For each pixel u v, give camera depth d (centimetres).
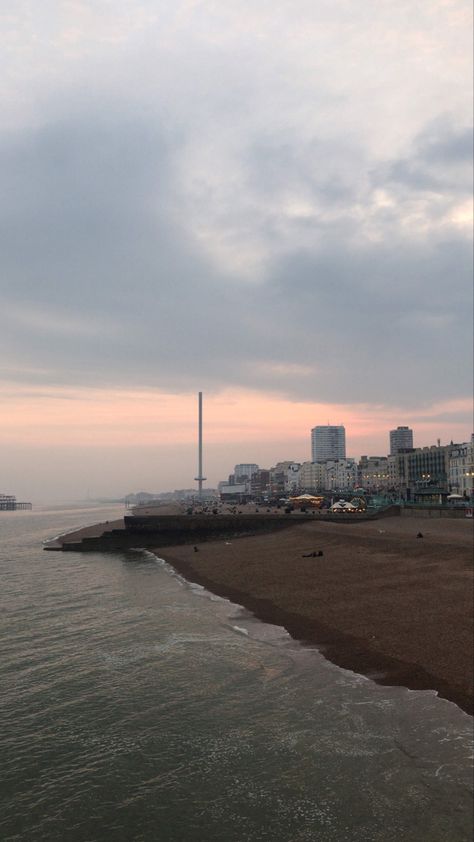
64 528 17450
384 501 12206
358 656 2641
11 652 2928
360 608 3512
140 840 1347
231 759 1705
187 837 1349
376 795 1462
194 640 3108
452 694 2095
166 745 1816
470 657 2431
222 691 2278
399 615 3228
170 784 1583
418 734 1783
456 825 1320
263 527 9931
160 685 2373
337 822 1366
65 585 5341
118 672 2561
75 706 2169
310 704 2092
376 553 5575
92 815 1456
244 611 3859
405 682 2259
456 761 1602
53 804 1510
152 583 5391
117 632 3341
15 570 6694
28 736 1919
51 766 1712
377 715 1950
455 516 8344
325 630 3150
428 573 4272
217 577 5456
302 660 2655
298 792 1502
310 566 5350
